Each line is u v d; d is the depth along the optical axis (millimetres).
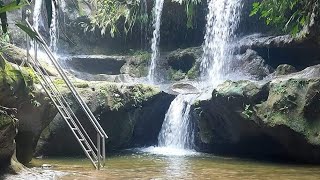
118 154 11898
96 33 18141
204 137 12516
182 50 17078
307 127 9680
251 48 14711
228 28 15945
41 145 10906
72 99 10922
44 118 8562
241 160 10562
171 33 17438
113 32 17578
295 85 10023
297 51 13289
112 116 12188
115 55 17922
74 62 17109
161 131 14297
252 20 15430
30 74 7988
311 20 9156
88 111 8773
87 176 7539
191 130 13195
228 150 12453
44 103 8391
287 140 10266
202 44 16891
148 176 7703
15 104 7391
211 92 12133
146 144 14430
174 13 16969
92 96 11414
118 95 12188
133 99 12586
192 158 10977
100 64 17328
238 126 11508
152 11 17406
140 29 17797
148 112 13844
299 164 9789
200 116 12445
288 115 9922
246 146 12047
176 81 16406
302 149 10023
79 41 18203
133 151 12742
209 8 16625
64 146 11250
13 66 7598
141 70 16938
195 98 12750
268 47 13891
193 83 15648
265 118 10312
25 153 8586
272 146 11414
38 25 17766
